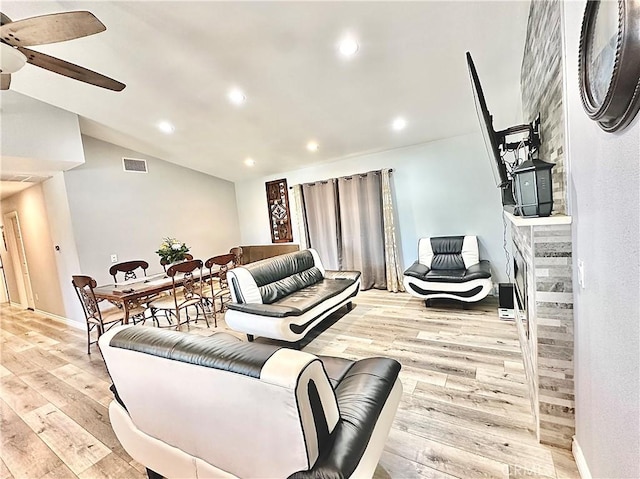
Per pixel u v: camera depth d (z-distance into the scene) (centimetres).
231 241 690
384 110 365
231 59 274
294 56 268
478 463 161
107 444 197
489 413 198
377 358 175
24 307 597
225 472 123
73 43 253
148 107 362
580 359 146
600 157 108
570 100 141
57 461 184
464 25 236
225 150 503
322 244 584
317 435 104
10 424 222
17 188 489
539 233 158
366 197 523
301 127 412
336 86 314
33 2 216
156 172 544
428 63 278
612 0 84
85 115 382
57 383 281
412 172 490
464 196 456
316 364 105
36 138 350
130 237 503
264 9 220
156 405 136
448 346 294
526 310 210
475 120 396
